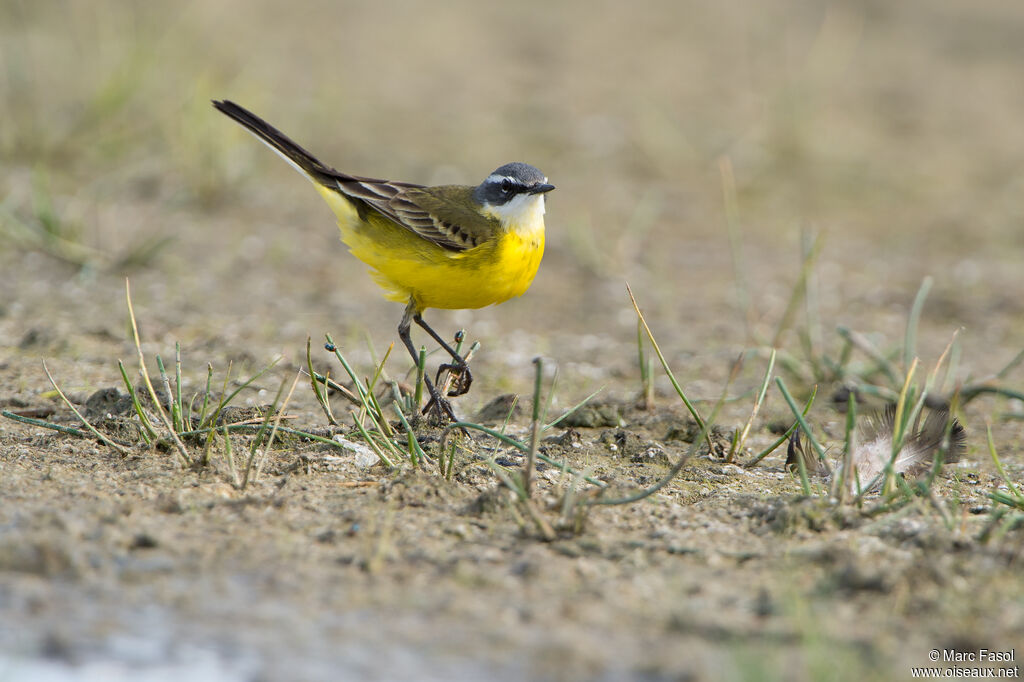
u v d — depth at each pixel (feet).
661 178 71.46
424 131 75.97
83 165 66.03
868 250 61.52
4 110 69.92
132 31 82.48
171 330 44.80
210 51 84.74
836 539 25.54
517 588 23.13
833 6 108.47
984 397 40.78
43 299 47.85
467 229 35.14
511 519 26.58
